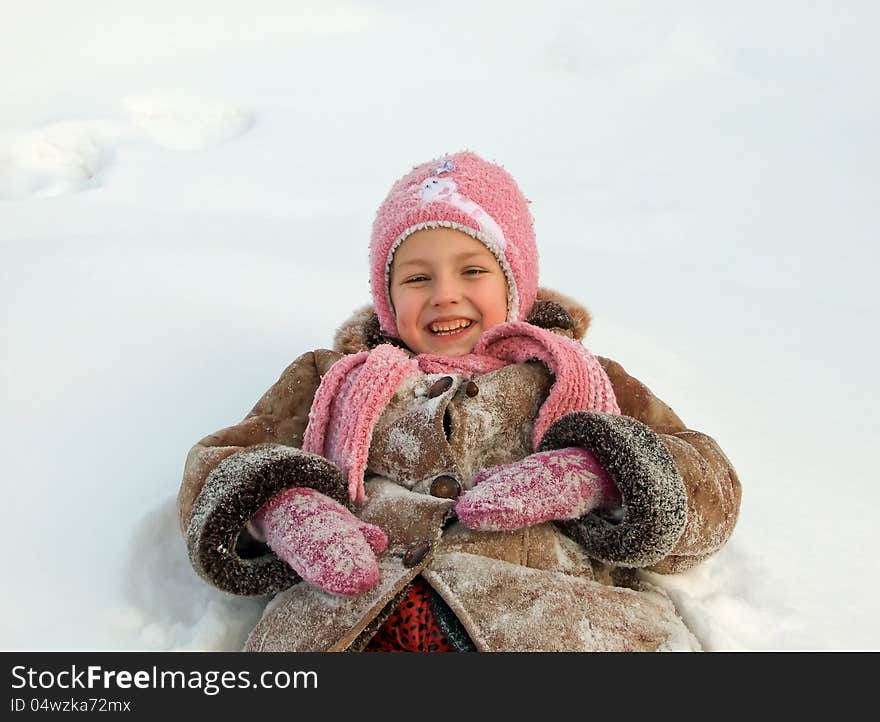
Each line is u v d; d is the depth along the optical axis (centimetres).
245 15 718
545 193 414
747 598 179
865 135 481
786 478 218
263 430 204
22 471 206
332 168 446
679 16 675
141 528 190
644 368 266
